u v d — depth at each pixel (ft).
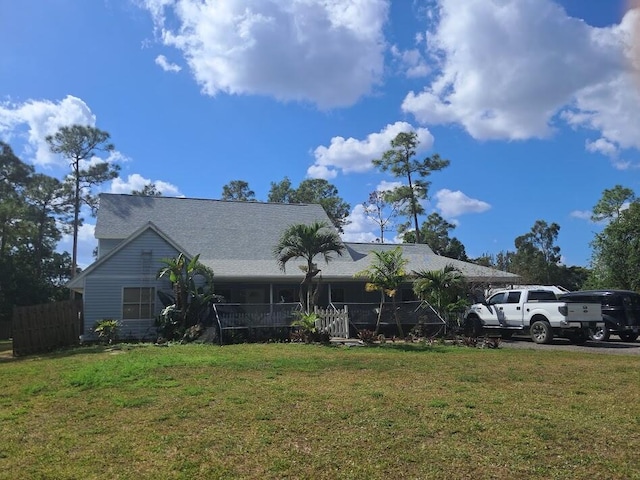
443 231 191.93
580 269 187.42
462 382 29.78
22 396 27.66
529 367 35.76
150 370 33.78
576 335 59.88
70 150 161.89
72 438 19.49
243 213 99.71
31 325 55.62
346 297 88.17
